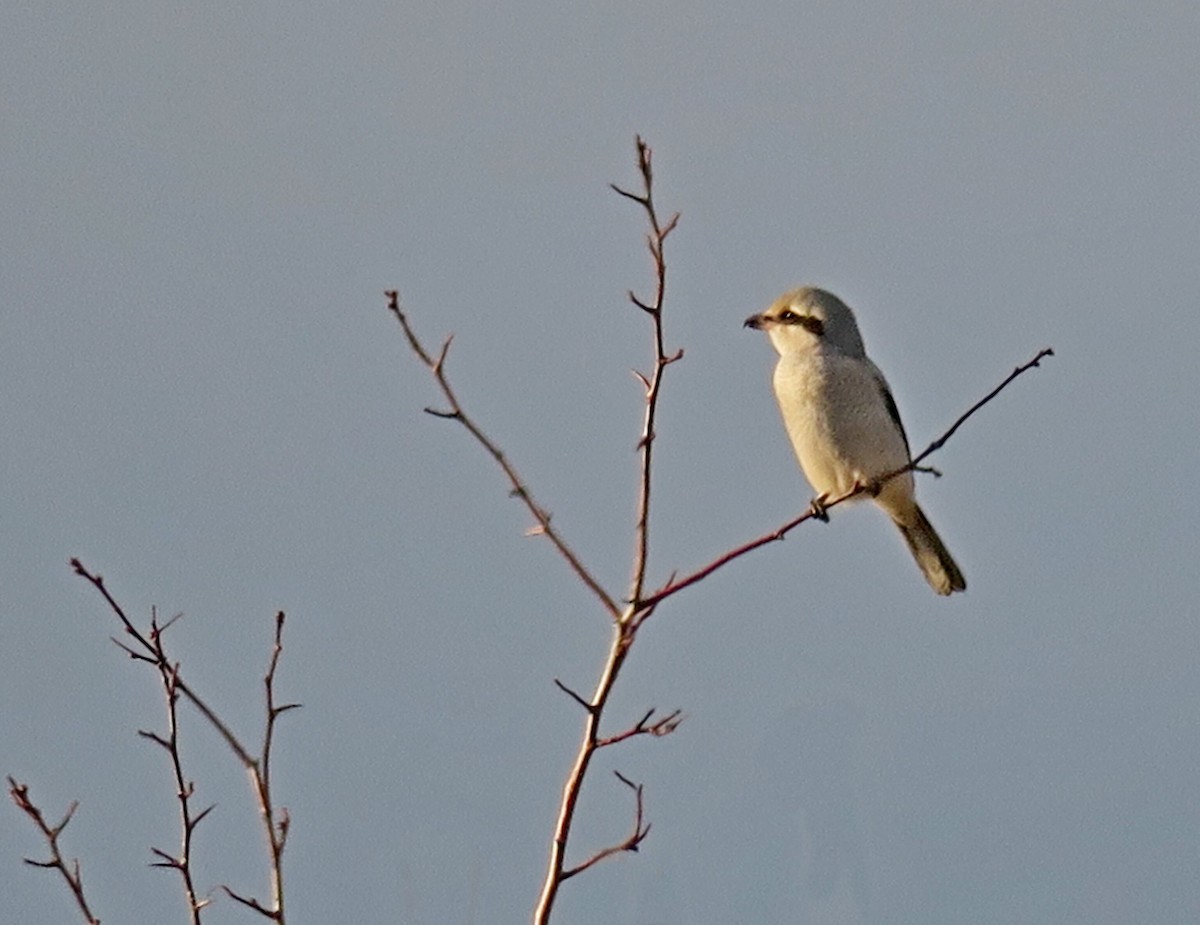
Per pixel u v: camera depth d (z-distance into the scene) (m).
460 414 6.77
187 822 6.77
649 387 6.72
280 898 6.55
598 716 6.54
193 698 6.81
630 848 6.47
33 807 6.88
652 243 6.69
